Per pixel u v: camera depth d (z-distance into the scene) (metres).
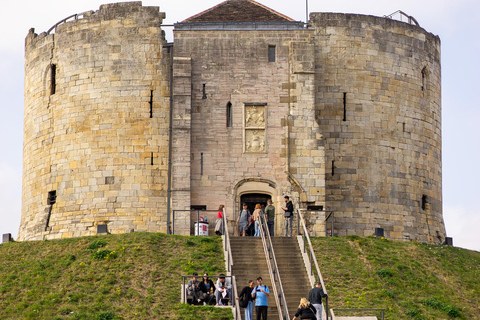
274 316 45.78
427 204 67.38
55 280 51.72
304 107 61.88
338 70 65.44
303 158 61.34
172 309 47.28
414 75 67.75
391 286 51.78
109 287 49.97
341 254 54.78
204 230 59.62
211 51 62.34
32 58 69.19
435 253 57.75
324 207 60.88
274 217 59.25
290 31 62.75
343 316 47.41
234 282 46.19
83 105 64.88
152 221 62.56
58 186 64.94
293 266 51.22
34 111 68.12
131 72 64.31
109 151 63.66
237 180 61.12
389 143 65.69
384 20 67.06
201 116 61.72
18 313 48.31
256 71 62.22
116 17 65.12
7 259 55.38
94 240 56.34
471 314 50.72
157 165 63.25
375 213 64.44
